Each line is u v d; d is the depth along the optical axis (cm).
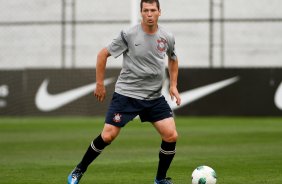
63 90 7862
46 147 4603
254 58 10306
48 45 10912
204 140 5050
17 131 6009
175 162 3641
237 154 4053
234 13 10306
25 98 7975
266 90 7588
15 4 10956
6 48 11006
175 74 2680
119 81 2598
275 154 4041
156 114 2595
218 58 10350
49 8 10856
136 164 3566
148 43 2525
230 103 7656
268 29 10244
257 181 2922
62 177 3072
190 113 7719
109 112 2591
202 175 2547
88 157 2612
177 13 10488
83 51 10762
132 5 7906
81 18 10819
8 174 3183
